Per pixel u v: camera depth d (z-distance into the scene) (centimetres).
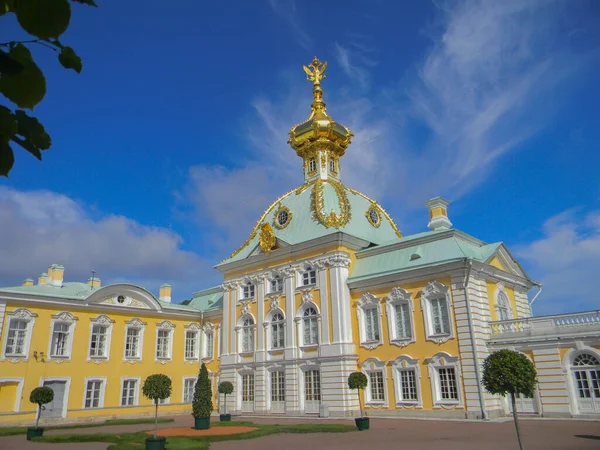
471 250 3819
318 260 4272
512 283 4075
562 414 3091
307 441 2422
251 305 4722
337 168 5231
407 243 4016
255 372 4491
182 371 5050
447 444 2123
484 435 2408
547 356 3216
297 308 4322
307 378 4147
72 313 4384
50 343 4188
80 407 4250
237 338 4750
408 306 3762
